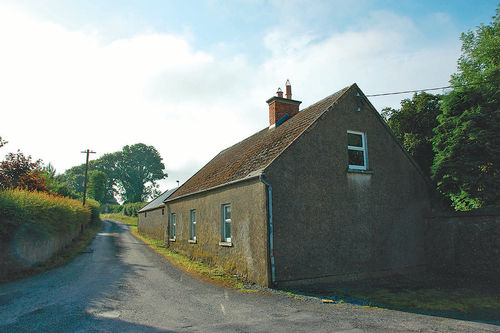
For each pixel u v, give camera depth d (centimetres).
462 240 1053
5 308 649
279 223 946
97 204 4441
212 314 621
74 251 1672
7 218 985
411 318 611
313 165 1042
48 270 1134
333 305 712
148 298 750
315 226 1002
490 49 1364
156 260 1452
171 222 2031
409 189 1221
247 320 581
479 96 1129
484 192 1058
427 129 1467
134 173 9019
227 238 1225
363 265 1059
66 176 9331
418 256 1177
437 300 763
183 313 625
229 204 1230
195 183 1916
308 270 962
